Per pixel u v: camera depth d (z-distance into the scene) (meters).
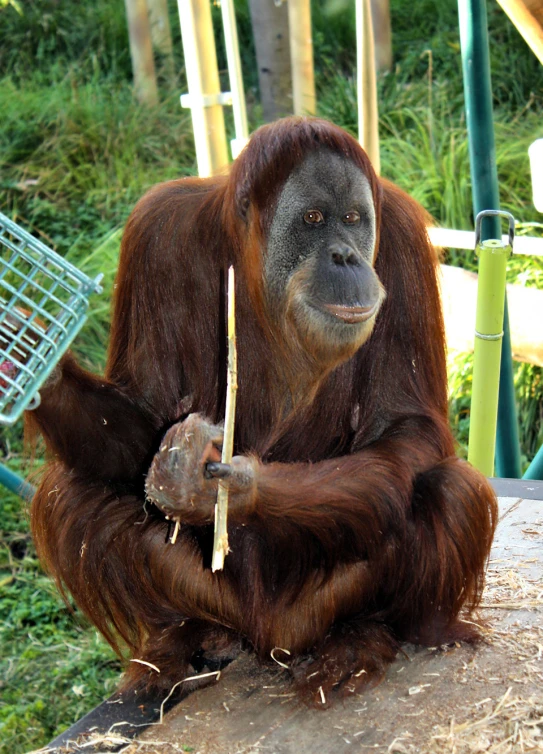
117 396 2.73
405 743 2.39
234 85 5.23
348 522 2.50
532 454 6.07
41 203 7.93
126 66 10.49
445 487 2.64
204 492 2.15
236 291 2.70
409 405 2.79
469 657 2.72
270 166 2.48
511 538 3.33
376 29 9.73
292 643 2.77
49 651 4.94
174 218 2.76
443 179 7.51
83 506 2.72
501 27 9.60
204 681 2.73
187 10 5.06
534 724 2.41
